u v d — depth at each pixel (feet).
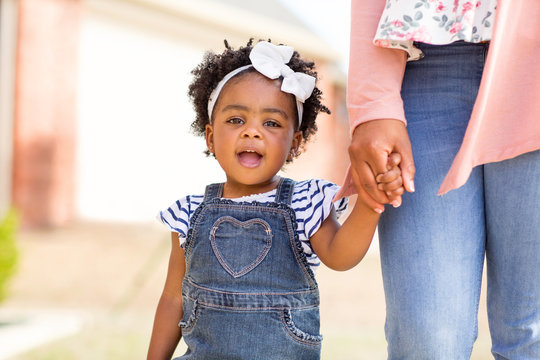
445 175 6.39
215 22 44.93
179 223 7.55
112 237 36.06
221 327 6.86
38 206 36.86
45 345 17.49
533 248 6.17
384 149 5.85
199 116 8.23
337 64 56.75
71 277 28.78
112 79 40.16
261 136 7.24
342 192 6.57
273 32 49.42
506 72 5.94
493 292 6.56
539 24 5.83
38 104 36.86
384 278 6.60
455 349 6.27
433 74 6.53
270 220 7.09
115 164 40.32
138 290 27.53
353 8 6.58
